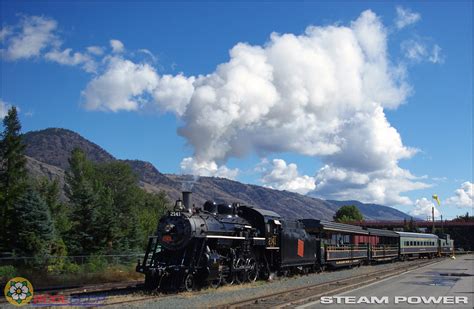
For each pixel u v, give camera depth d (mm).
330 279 24781
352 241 36094
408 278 25141
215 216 21875
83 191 36344
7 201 32938
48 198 44750
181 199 21000
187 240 19375
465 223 97375
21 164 35125
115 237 36406
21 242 29172
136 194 70375
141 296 17344
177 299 16188
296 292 18234
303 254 28016
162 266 18953
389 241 45375
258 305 14328
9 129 35281
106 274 25141
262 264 24109
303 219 31359
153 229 52125
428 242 57938
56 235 32562
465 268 34594
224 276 21016
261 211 24609
